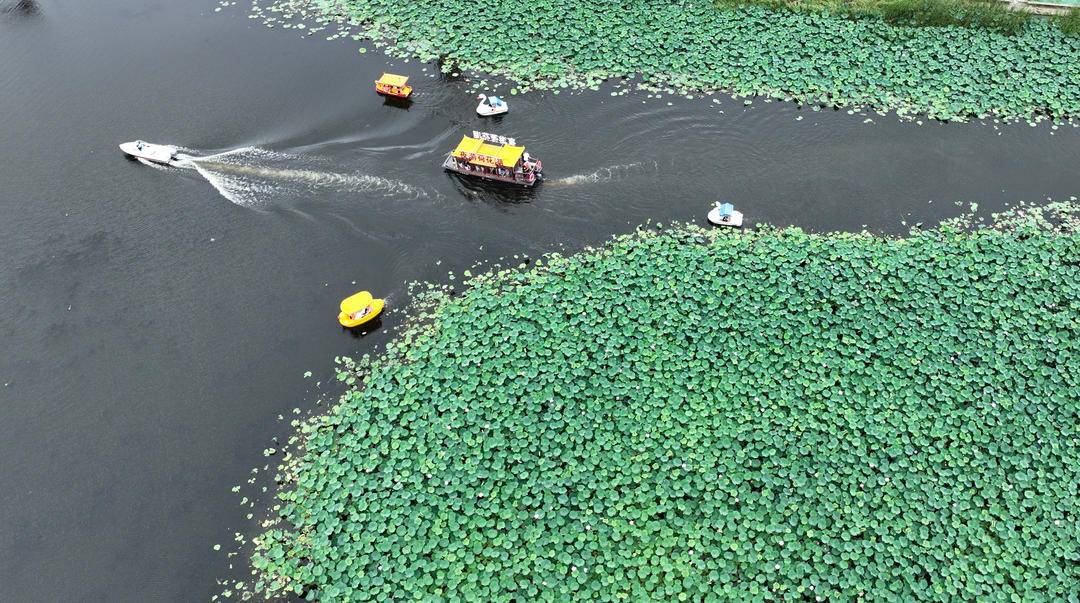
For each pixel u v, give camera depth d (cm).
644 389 2153
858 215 2659
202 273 2538
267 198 2758
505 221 2661
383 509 1941
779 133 2970
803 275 2427
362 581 1825
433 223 2661
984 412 2067
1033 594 1755
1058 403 2078
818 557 1827
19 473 2086
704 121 3016
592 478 1978
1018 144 2912
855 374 2164
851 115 3036
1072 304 2317
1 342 2370
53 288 2509
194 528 1969
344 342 2345
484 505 1939
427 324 2362
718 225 2617
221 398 2227
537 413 2116
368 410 2155
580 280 2448
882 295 2361
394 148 2925
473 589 1805
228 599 1844
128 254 2600
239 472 2067
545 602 1781
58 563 1923
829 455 1998
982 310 2305
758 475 1967
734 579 1811
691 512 1912
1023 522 1866
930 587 1772
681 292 2394
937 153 2884
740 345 2244
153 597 1858
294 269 2539
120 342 2367
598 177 2809
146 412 2203
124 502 2025
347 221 2672
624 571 1825
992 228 2600
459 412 2127
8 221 2712
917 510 1895
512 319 2350
